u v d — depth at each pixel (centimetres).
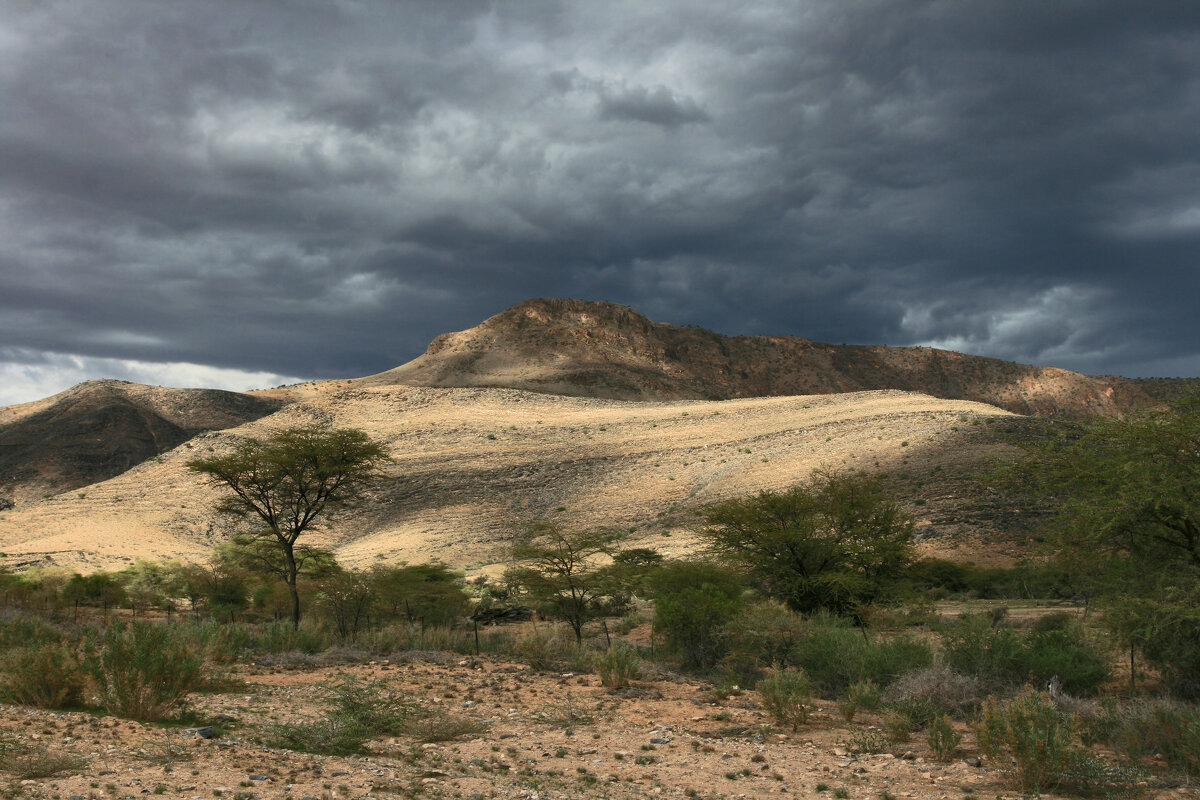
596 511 9344
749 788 863
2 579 4138
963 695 1344
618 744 1085
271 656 1950
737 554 2706
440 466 11850
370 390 18988
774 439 10794
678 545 6812
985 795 845
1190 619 1345
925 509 6650
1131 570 1493
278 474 3288
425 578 3797
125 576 5256
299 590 3666
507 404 17912
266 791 739
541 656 2052
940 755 1013
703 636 1958
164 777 771
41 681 1163
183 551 8938
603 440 12862
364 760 916
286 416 17062
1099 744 1095
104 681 1152
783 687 1363
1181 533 1476
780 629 1852
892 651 1573
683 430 12925
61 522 9806
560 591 2711
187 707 1188
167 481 11844
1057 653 1482
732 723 1263
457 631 2772
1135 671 1548
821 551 2577
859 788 871
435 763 925
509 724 1216
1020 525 6022
